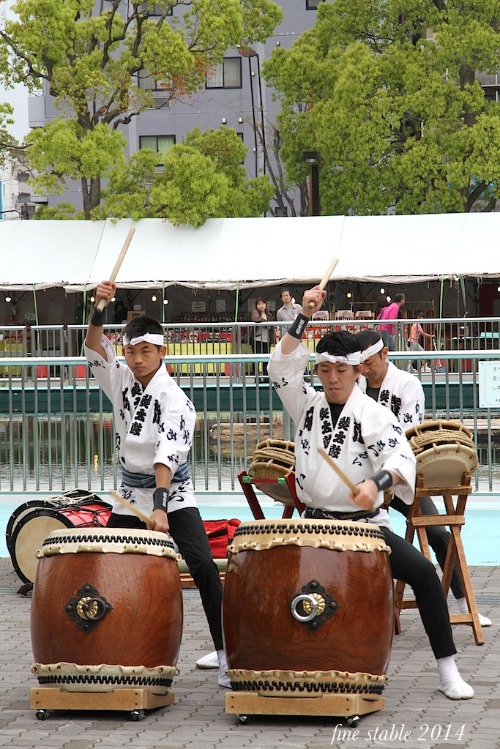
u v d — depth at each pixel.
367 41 68.94
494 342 32.09
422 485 11.96
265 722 9.66
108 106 62.34
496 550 17.73
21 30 60.62
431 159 60.88
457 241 57.88
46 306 73.56
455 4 62.41
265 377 20.97
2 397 21.73
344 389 10.23
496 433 20.45
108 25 61.28
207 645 12.65
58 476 21.23
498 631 12.88
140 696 9.71
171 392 10.69
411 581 10.29
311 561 9.37
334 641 9.36
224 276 58.38
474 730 9.21
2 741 9.07
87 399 20.94
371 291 69.19
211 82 84.94
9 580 16.44
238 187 68.94
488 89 75.94
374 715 9.74
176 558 10.08
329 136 64.00
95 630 9.66
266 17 66.94
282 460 12.65
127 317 70.38
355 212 66.81
